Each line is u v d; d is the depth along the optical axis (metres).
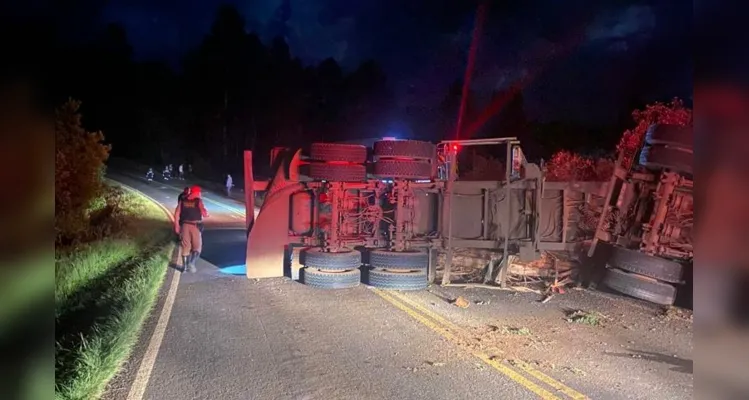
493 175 14.45
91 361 4.96
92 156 12.87
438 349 6.25
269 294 8.89
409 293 9.19
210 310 7.80
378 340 6.55
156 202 27.39
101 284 8.80
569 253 9.97
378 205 10.17
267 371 5.45
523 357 6.02
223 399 4.75
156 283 9.34
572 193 9.95
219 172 54.50
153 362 5.62
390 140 9.74
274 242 10.20
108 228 14.41
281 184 10.22
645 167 9.11
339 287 9.39
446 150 10.42
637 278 8.36
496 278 9.89
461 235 10.19
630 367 5.74
